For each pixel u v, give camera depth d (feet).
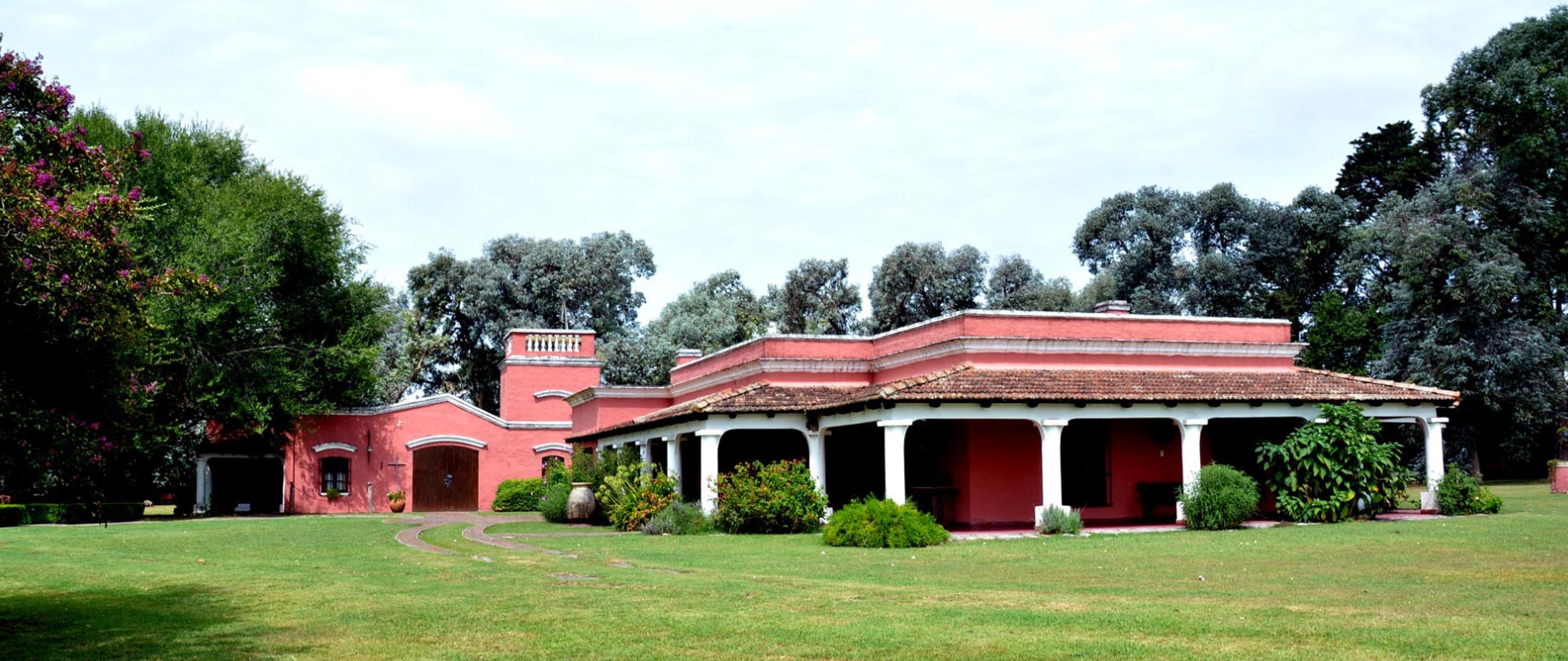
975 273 197.57
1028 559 50.57
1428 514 77.56
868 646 27.50
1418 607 32.94
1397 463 77.10
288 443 120.78
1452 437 133.28
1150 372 79.56
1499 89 129.80
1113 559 49.90
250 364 113.50
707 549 58.75
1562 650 25.67
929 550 56.29
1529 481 134.92
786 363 87.40
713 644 28.04
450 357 201.87
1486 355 124.57
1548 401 125.39
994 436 78.23
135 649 28.55
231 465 121.90
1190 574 43.29
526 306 200.85
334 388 123.13
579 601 36.70
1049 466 69.15
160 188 108.06
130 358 33.55
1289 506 72.59
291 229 117.39
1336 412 73.77
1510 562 45.57
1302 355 144.56
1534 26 133.59
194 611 35.81
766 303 215.31
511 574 46.68
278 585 42.80
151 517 111.04
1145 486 80.33
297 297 122.01
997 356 76.54
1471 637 27.35
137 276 31.76
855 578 43.47
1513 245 129.18
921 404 66.95
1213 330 85.46
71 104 33.09
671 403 116.06
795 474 72.33
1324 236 173.99
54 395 31.07
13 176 28.48
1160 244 185.57
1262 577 41.93
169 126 120.98
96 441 32.86
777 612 33.35
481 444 128.16
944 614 32.58
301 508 120.26
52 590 42.32
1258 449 75.15
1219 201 181.27
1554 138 126.93
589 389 115.24
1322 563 46.78
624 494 84.12
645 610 34.24
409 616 33.78
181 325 103.65
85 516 101.45
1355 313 143.64
